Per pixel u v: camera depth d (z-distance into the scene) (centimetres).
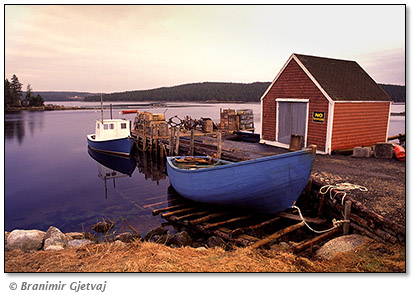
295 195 812
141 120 2616
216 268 529
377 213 687
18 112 11156
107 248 632
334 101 1471
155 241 763
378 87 1808
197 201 1014
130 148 2272
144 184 1558
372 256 554
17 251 618
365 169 1156
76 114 9969
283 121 1791
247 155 1455
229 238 731
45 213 1137
